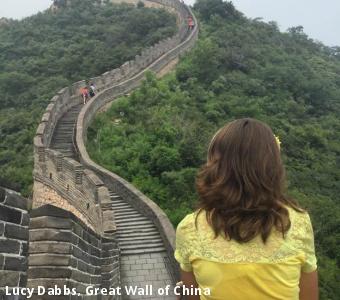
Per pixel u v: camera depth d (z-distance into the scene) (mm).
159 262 14023
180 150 19828
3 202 4348
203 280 2914
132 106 25500
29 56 35438
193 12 45938
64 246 5234
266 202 2867
